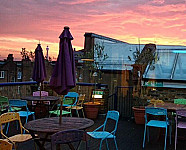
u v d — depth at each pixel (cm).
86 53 908
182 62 792
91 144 503
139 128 650
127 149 476
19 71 995
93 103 784
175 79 719
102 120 746
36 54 690
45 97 684
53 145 259
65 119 401
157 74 760
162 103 591
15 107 656
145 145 504
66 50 358
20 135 402
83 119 402
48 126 348
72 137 275
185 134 575
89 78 998
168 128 563
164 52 824
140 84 775
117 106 825
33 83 841
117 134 586
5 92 750
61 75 354
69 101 617
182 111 466
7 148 253
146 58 794
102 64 918
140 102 756
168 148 489
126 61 907
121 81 902
